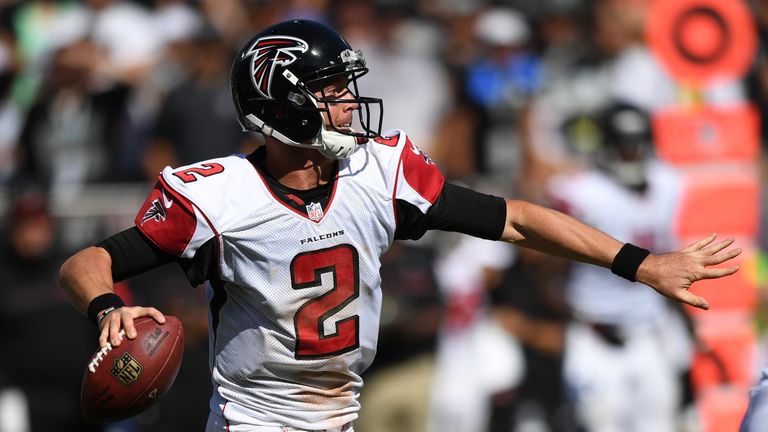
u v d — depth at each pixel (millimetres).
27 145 30953
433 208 13773
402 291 25547
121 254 13203
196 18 34625
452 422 25859
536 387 26188
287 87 13266
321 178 13539
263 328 13578
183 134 30328
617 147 25906
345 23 35094
